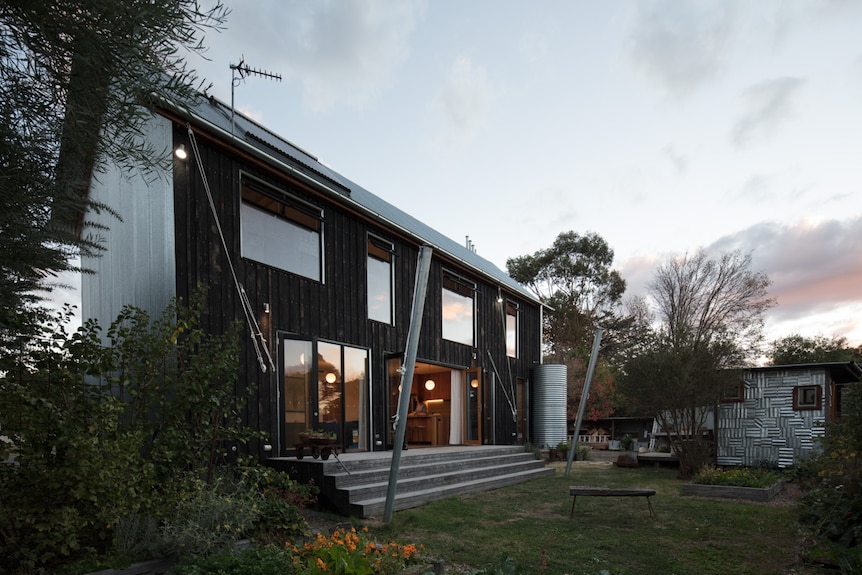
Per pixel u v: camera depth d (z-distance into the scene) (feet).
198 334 19.35
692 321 74.84
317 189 30.73
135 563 13.89
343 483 23.89
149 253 23.35
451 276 45.29
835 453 22.04
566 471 39.17
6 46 7.56
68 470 12.86
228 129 27.14
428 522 21.52
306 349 29.53
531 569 15.48
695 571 15.67
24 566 12.46
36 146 8.60
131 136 9.29
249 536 16.80
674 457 45.50
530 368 59.06
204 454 19.01
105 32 7.28
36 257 10.59
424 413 47.11
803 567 16.07
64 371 14.12
